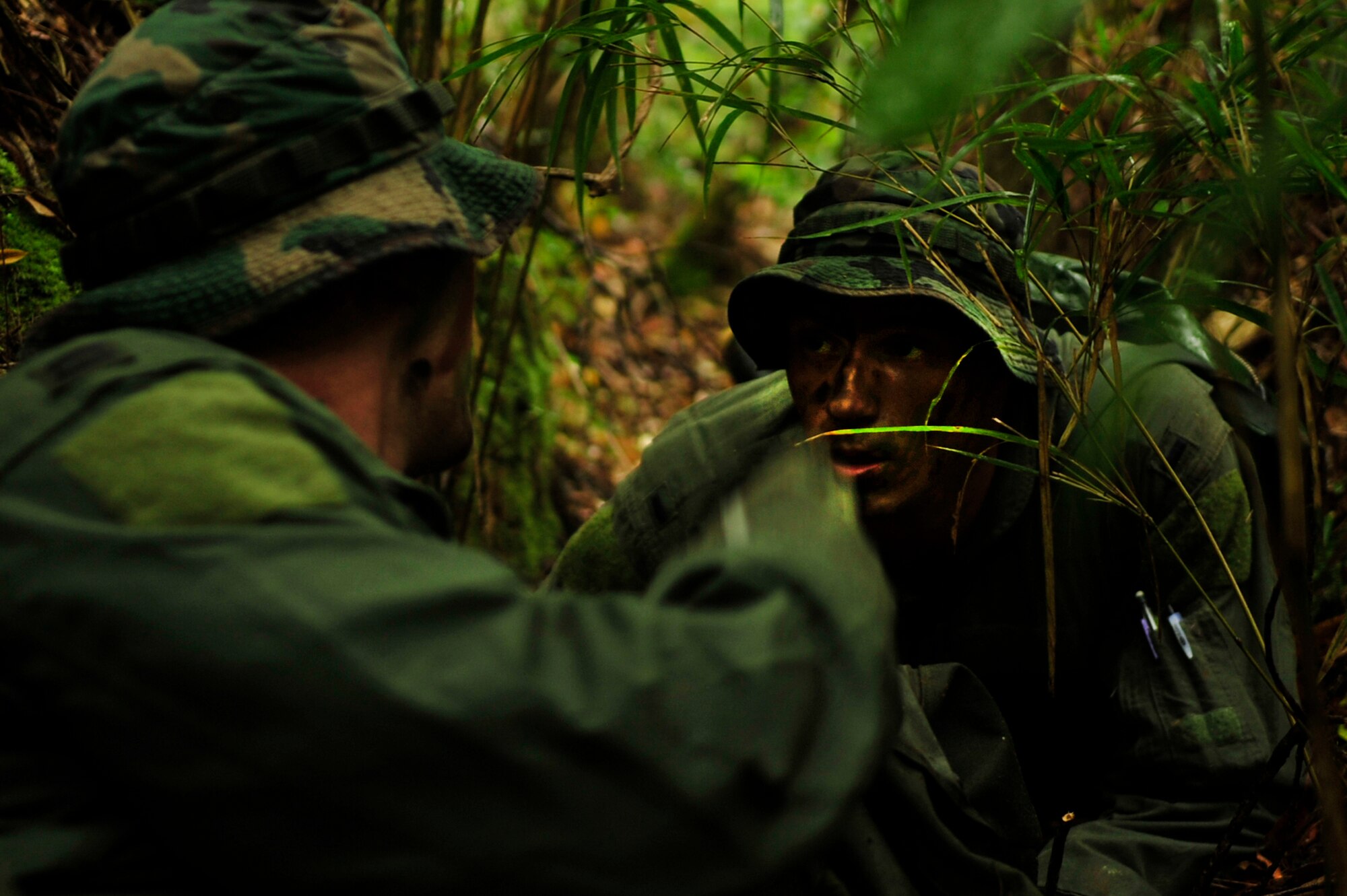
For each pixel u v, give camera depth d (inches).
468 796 20.5
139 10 74.7
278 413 24.1
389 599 21.2
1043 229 38.7
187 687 20.5
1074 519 47.7
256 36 28.6
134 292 27.6
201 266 27.6
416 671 20.7
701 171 155.1
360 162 29.1
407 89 30.3
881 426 44.7
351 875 20.5
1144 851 44.5
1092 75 32.3
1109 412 47.8
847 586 23.5
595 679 21.3
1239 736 45.1
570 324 114.6
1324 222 53.2
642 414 114.7
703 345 130.3
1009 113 33.0
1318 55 36.9
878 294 42.6
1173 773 46.1
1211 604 40.9
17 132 66.8
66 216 29.6
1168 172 37.5
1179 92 38.1
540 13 112.0
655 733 21.0
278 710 20.3
